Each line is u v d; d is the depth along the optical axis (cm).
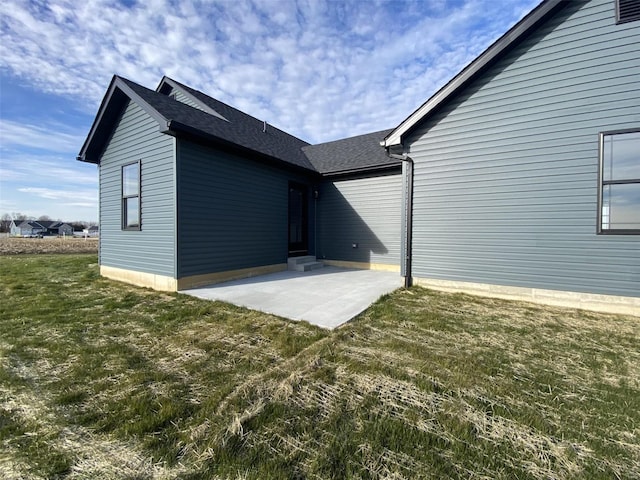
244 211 678
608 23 411
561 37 439
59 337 316
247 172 684
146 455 155
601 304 421
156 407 196
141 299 477
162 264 564
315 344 297
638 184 408
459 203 526
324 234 937
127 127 641
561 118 443
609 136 417
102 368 250
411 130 561
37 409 193
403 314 398
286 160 756
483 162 503
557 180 448
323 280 652
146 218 599
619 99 407
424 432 173
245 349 289
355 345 296
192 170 557
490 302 464
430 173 551
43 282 622
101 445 162
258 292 528
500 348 292
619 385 226
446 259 541
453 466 148
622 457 155
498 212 493
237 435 169
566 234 443
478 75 500
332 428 176
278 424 179
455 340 311
